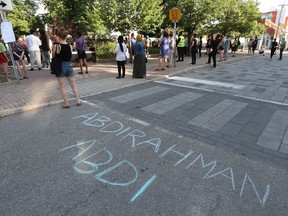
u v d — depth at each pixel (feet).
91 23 55.52
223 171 10.05
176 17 37.55
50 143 12.21
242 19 77.46
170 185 9.07
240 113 17.28
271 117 16.53
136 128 14.33
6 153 11.16
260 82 28.55
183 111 17.53
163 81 28.37
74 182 9.16
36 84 25.25
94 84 25.57
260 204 8.16
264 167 10.41
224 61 52.01
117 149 11.78
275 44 59.62
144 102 19.58
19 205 7.91
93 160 10.74
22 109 16.92
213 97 21.50
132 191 8.70
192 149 11.93
